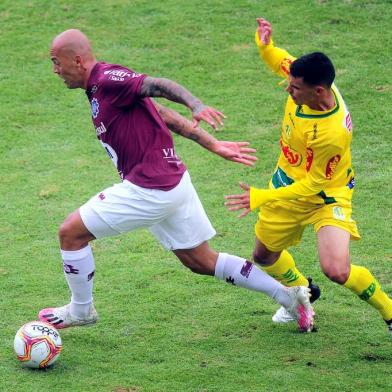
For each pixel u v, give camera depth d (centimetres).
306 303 2173
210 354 2120
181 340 2192
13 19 4356
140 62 3944
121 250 2722
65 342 2188
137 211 2042
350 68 3822
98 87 1997
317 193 2058
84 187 3128
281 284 2186
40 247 2736
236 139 3397
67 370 2050
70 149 3406
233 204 2064
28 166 3288
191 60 3956
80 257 2080
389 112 3528
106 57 3984
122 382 1988
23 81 3900
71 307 2159
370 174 3141
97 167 3275
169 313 2334
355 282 2077
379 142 3347
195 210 2103
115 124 2008
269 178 3158
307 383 1970
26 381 1995
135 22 4259
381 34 4044
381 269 2545
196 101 1909
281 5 4303
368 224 2812
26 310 2356
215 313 2334
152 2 4425
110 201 2044
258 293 2448
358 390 1939
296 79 1945
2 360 2097
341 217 2073
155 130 2023
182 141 3459
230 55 3984
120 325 2273
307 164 2036
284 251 2261
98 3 4447
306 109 2009
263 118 3538
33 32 4244
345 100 3622
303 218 2127
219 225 2862
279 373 2017
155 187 2025
